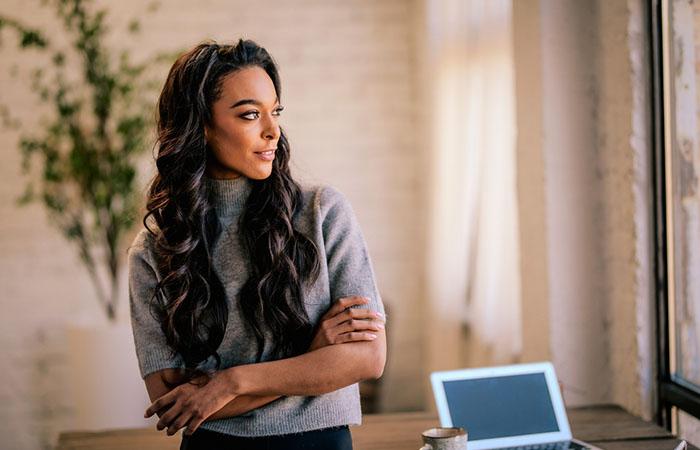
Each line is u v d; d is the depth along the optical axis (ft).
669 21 8.30
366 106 16.87
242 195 5.80
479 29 12.53
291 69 16.76
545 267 9.61
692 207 8.02
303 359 5.60
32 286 16.22
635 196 8.73
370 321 5.76
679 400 8.19
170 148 5.67
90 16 16.07
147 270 5.92
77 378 14.11
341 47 16.79
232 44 5.80
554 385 7.15
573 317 9.57
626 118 8.80
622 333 9.17
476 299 13.01
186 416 5.52
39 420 16.34
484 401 6.99
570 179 9.52
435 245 15.03
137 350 5.92
